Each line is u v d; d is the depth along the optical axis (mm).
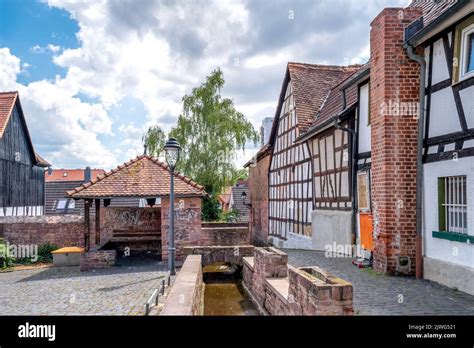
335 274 9031
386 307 6242
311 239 15258
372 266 9812
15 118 26406
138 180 14414
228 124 27812
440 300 6652
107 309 7820
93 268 13727
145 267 13312
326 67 20000
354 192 11570
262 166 24688
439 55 8039
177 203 14227
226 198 49750
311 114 17297
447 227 7934
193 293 6707
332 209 13383
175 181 14547
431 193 8312
